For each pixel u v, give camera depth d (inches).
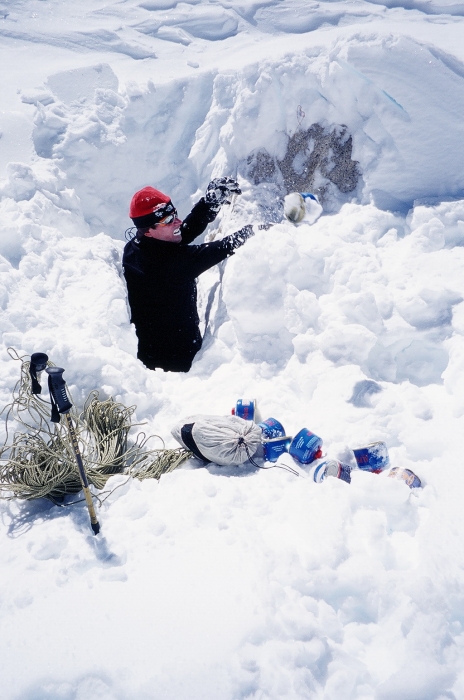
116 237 210.8
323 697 84.7
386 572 98.9
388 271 164.1
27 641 91.6
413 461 127.8
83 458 122.9
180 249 168.4
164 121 218.8
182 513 112.9
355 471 118.9
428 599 93.9
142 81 221.6
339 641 93.0
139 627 92.4
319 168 190.7
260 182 198.4
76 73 223.3
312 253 165.0
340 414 136.5
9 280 153.9
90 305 159.9
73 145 205.5
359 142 185.3
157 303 172.4
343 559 101.0
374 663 90.2
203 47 248.1
